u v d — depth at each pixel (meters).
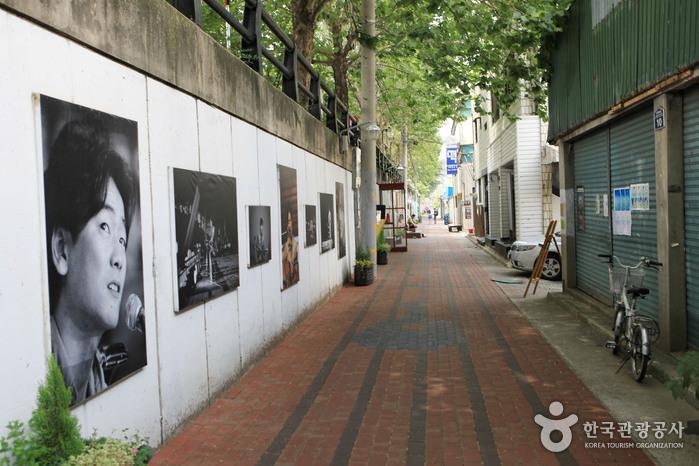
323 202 10.62
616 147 7.80
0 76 2.64
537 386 5.45
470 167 38.47
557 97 9.91
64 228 3.04
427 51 11.75
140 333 3.80
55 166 2.98
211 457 3.97
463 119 14.40
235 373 5.74
